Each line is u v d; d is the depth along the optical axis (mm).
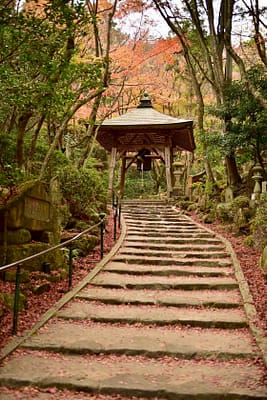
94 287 6691
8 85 5582
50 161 10312
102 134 17656
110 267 7766
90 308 5711
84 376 3773
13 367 3938
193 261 8109
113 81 17516
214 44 13305
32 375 3768
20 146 7832
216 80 13500
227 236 10570
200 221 12820
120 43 16531
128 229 11336
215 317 5332
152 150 18656
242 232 10461
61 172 9648
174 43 14602
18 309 5062
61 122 10352
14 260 5980
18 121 7895
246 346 4449
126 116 17656
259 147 12352
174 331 4996
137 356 4297
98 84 6992
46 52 5477
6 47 5109
